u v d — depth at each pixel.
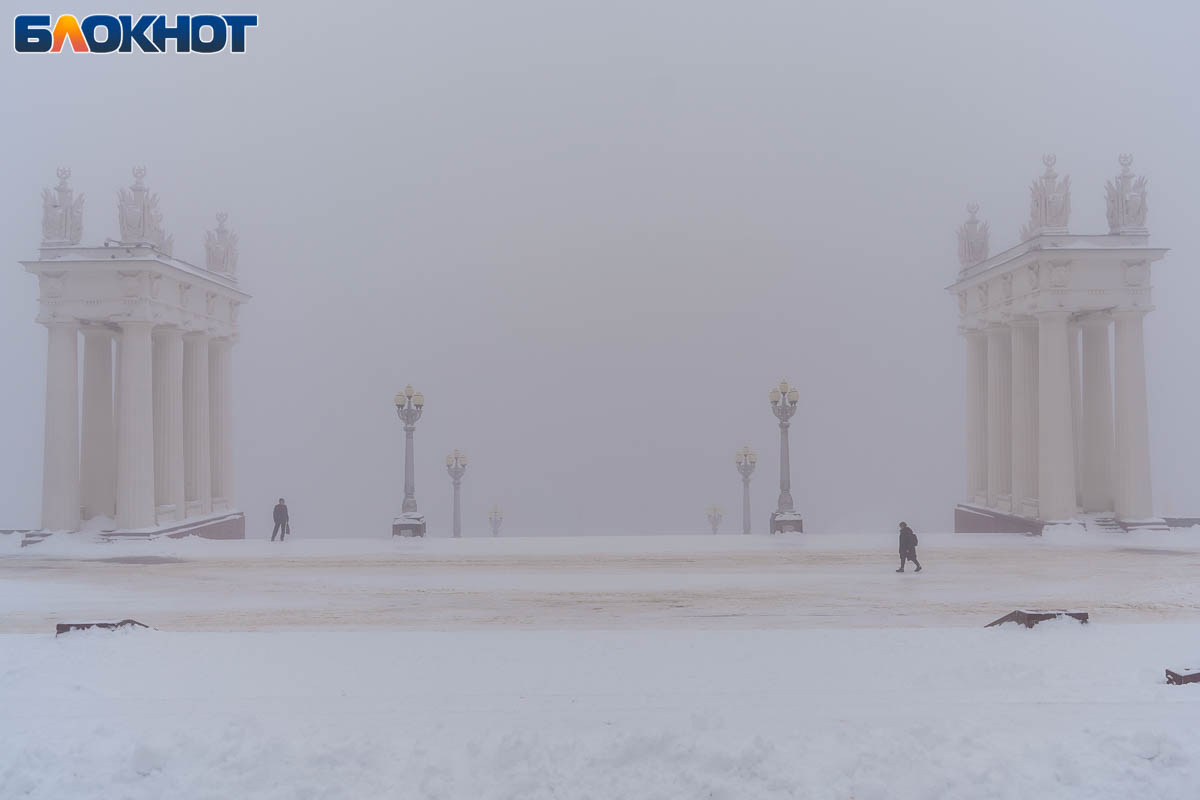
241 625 19.48
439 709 12.17
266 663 14.83
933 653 15.05
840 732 10.83
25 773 10.17
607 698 12.65
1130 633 16.36
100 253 34.72
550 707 12.22
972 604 21.31
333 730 11.20
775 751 10.36
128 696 12.91
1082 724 11.01
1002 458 40.97
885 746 10.43
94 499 37.31
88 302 34.62
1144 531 34.59
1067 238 35.75
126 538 34.16
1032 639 15.90
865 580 25.08
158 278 35.44
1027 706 11.82
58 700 12.70
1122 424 35.59
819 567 27.75
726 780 10.00
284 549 33.28
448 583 25.17
